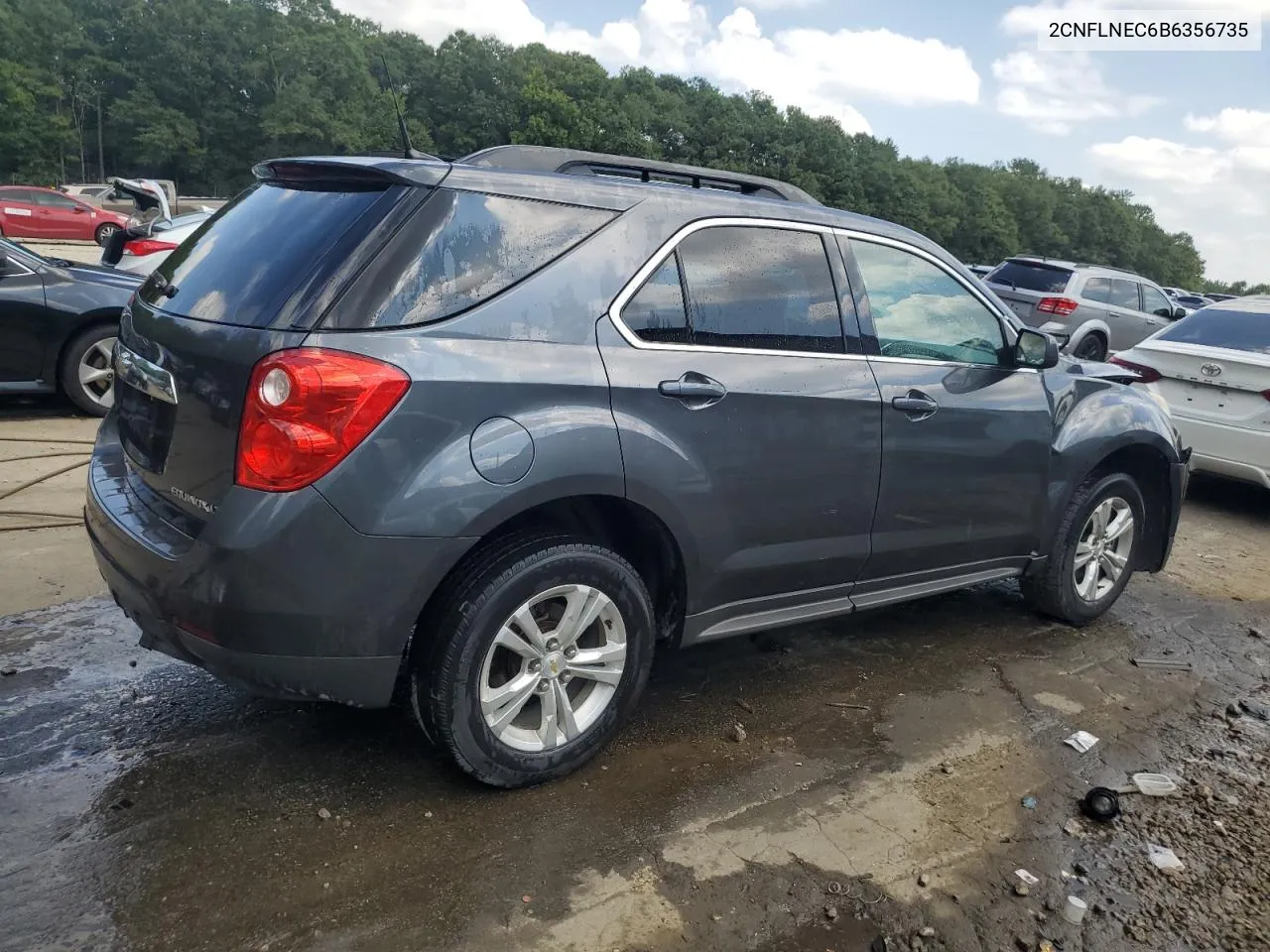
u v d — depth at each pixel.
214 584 2.39
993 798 3.04
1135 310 14.65
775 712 3.54
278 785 2.85
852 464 3.39
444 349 2.51
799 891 2.54
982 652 4.23
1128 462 4.72
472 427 2.52
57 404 7.73
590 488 2.72
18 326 6.87
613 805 2.86
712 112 90.75
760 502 3.16
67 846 2.52
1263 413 6.56
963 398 3.74
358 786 2.87
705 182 3.45
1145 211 140.38
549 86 84.88
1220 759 3.40
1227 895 2.64
